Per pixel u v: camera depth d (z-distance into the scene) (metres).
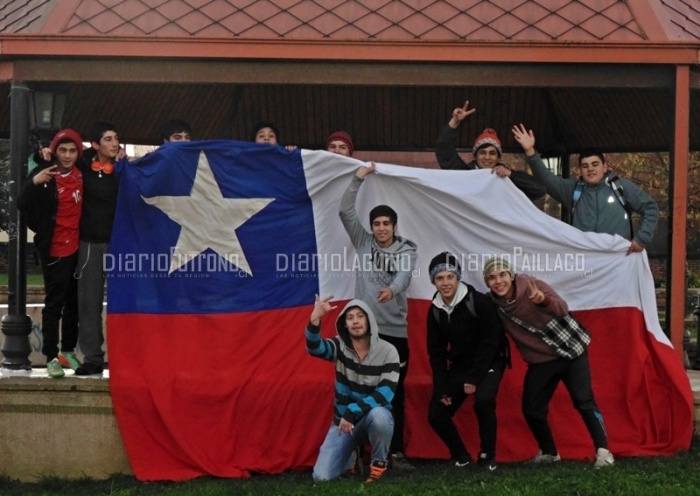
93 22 7.40
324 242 7.07
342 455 6.32
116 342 6.85
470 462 6.49
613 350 6.95
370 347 6.18
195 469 6.56
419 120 11.57
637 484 5.80
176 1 7.58
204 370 6.79
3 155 27.16
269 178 7.07
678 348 7.25
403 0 7.65
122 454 6.74
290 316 6.98
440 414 6.36
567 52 7.29
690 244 25.16
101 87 10.09
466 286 6.32
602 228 7.11
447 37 7.39
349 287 7.05
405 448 6.78
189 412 6.66
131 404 6.66
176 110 11.02
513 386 6.88
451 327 6.28
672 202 7.37
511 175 7.26
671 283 7.31
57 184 6.79
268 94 11.20
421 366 6.95
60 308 6.92
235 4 7.59
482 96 11.21
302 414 6.72
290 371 6.82
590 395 6.41
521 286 6.29
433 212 7.06
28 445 6.80
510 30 7.44
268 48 7.26
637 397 6.83
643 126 10.59
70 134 6.76
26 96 7.38
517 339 6.42
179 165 7.00
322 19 7.50
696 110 9.48
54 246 6.85
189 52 7.25
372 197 7.07
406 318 6.66
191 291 6.97
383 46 7.28
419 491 5.77
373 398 6.16
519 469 6.38
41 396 6.78
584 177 7.18
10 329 7.23
